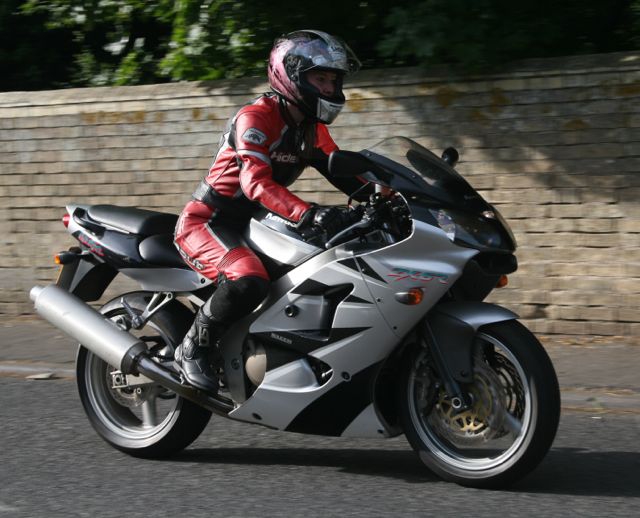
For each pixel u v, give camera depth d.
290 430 6.91
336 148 7.45
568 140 10.55
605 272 10.55
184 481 6.94
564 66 10.52
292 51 6.74
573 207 10.60
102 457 7.52
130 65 13.94
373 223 6.61
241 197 7.10
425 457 6.69
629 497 6.43
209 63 12.59
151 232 7.57
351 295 6.56
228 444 7.86
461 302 6.56
